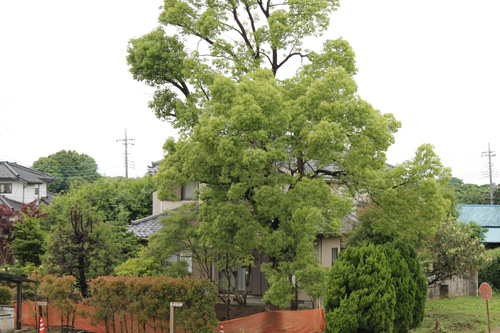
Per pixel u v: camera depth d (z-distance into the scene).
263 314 18.41
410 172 17.33
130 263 21.03
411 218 17.56
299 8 19.27
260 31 19.39
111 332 18.59
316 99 16.59
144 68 20.47
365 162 16.97
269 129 16.23
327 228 17.91
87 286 21.88
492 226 40.44
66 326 19.62
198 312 16.53
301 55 20.02
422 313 18.23
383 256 16.58
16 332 19.78
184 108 19.83
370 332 15.87
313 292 16.64
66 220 22.30
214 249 18.58
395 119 17.98
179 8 20.28
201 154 17.62
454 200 24.73
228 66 19.20
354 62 19.33
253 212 18.70
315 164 17.98
